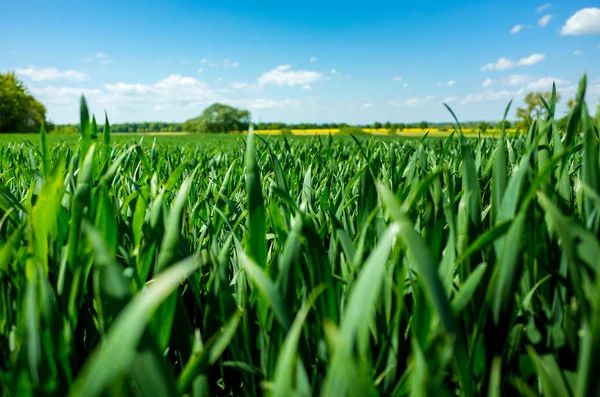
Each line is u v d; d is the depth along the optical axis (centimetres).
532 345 72
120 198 139
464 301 56
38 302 64
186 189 67
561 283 73
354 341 56
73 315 70
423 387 42
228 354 82
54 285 78
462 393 65
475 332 65
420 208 104
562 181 87
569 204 86
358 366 50
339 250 88
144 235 102
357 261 71
